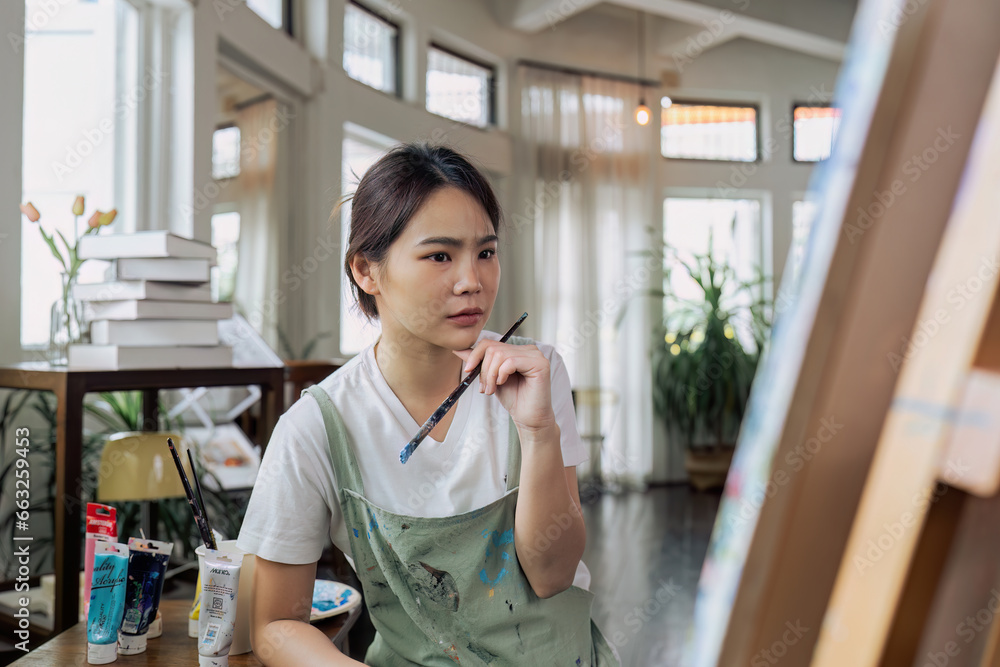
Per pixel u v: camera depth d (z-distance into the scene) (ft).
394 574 3.22
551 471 3.04
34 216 6.00
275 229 12.23
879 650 0.96
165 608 4.17
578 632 3.31
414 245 2.92
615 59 19.60
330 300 12.75
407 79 15.64
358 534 3.25
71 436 5.17
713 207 20.22
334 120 12.98
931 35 0.88
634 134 19.12
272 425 6.68
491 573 3.22
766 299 19.90
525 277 18.21
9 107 6.86
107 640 3.39
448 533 3.14
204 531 3.58
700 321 18.93
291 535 3.14
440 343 3.00
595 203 18.79
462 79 17.49
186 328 5.91
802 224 20.22
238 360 6.72
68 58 8.54
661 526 14.39
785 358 1.00
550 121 18.47
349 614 4.08
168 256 5.65
